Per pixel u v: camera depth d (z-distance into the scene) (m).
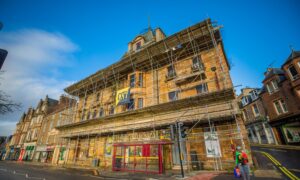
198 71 14.84
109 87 22.53
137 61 18.45
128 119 16.34
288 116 21.22
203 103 12.48
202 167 11.45
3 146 55.38
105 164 16.84
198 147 12.15
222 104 11.71
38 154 31.53
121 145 13.63
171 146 13.41
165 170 12.17
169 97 15.96
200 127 12.69
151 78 18.23
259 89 30.25
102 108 21.58
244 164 6.98
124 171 12.92
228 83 12.95
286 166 9.99
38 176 11.44
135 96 17.41
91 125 19.67
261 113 28.28
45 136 32.41
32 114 43.03
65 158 21.44
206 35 14.48
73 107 27.34
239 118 11.30
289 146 19.38
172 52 16.67
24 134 40.94
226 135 11.41
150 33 23.31
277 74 24.33
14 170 15.49
